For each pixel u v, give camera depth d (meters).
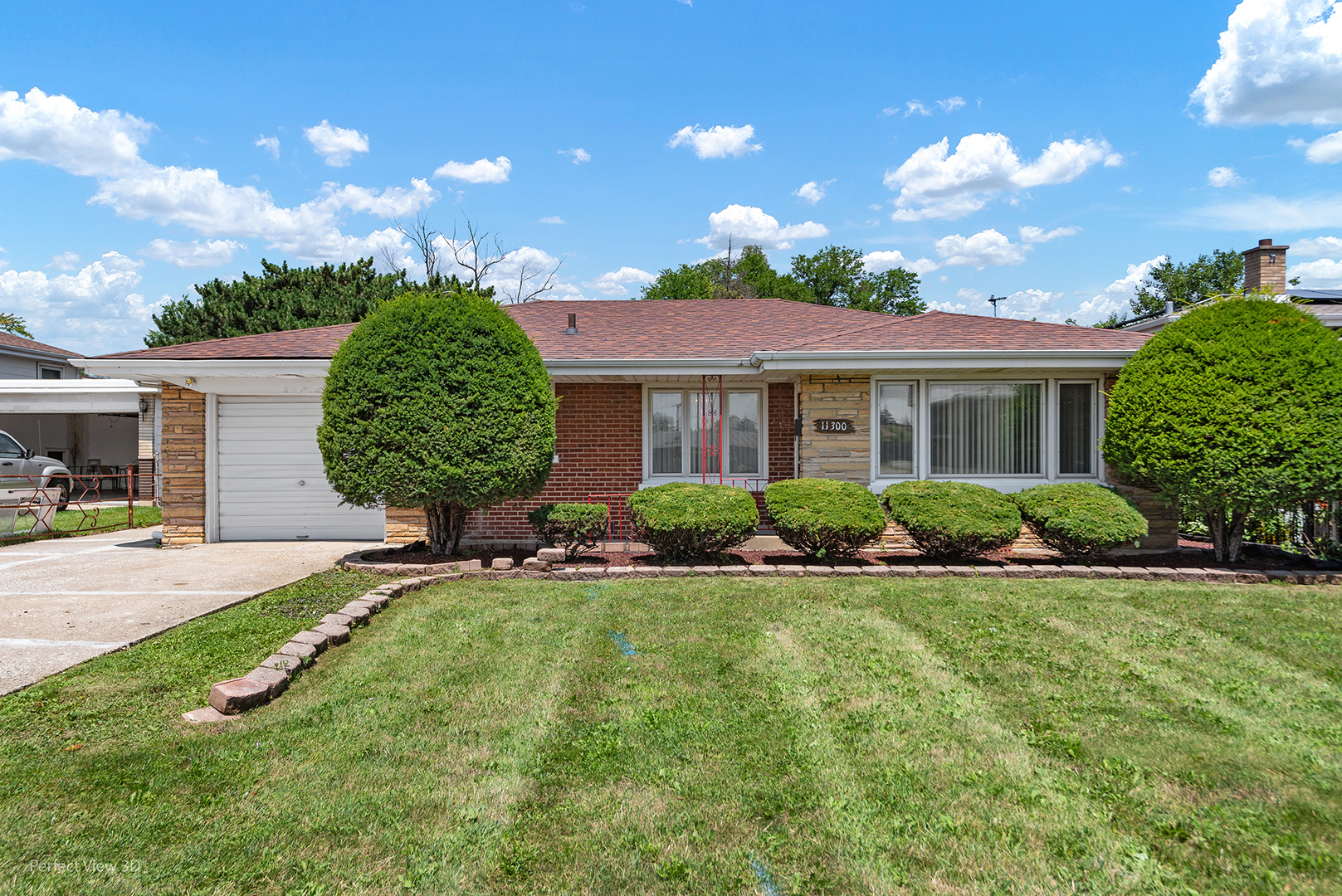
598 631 5.49
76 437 22.73
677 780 3.21
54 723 3.73
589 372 9.75
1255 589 6.95
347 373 7.52
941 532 7.71
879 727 3.79
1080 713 3.98
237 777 3.20
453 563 7.77
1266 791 3.17
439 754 3.45
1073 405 9.47
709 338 11.45
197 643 5.11
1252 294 8.29
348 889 2.45
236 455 10.71
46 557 9.14
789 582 7.30
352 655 4.93
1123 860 2.66
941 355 8.86
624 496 11.04
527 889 2.47
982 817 2.93
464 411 7.48
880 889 2.48
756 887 2.48
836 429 9.36
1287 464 7.24
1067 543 7.86
